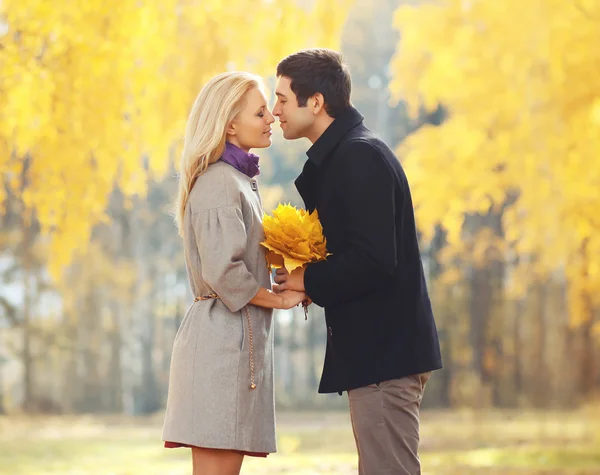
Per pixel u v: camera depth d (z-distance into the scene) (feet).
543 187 47.34
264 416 15.30
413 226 15.74
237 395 14.82
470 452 43.06
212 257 14.61
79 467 38.75
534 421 66.28
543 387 93.91
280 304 15.02
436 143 57.77
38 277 106.83
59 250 34.06
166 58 36.14
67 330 112.57
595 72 41.16
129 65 33.71
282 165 132.26
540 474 33.78
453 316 101.65
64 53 32.32
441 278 99.14
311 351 150.92
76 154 33.12
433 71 55.52
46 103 32.35
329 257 15.38
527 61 45.91
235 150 15.30
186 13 36.37
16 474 36.37
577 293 61.57
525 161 48.42
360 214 14.89
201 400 14.75
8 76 31.73
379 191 14.90
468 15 52.85
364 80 106.83
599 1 41.19
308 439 56.44
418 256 15.75
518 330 99.35
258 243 15.37
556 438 51.65
